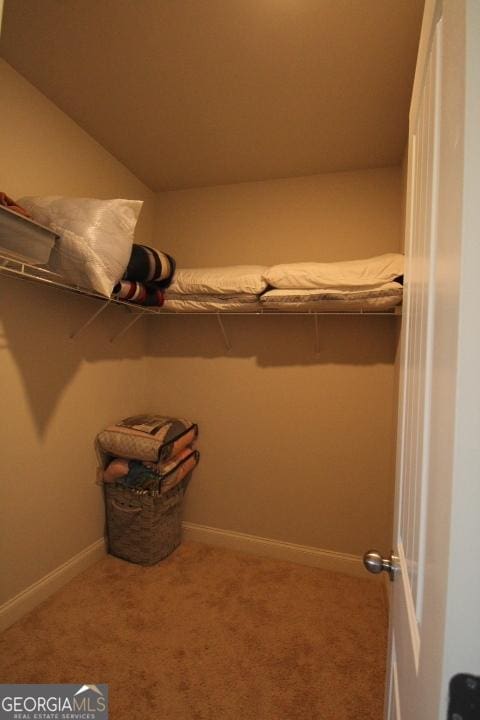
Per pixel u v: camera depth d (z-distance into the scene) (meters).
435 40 0.49
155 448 1.94
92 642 1.48
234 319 2.31
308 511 2.16
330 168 2.13
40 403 1.69
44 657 1.40
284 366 2.21
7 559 1.55
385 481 2.03
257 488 2.26
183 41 1.34
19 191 1.55
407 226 0.82
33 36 1.33
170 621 1.62
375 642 1.53
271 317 2.23
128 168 2.21
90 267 1.27
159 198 2.51
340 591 1.88
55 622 1.58
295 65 1.43
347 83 1.51
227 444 2.32
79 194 1.86
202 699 1.26
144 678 1.33
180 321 2.42
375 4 1.16
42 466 1.71
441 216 0.40
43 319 1.69
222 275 1.96
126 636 1.52
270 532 2.23
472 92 0.29
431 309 0.46
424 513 0.44
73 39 1.34
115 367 2.20
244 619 1.65
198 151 2.03
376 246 2.09
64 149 1.76
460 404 0.28
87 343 1.97
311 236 2.21
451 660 0.28
